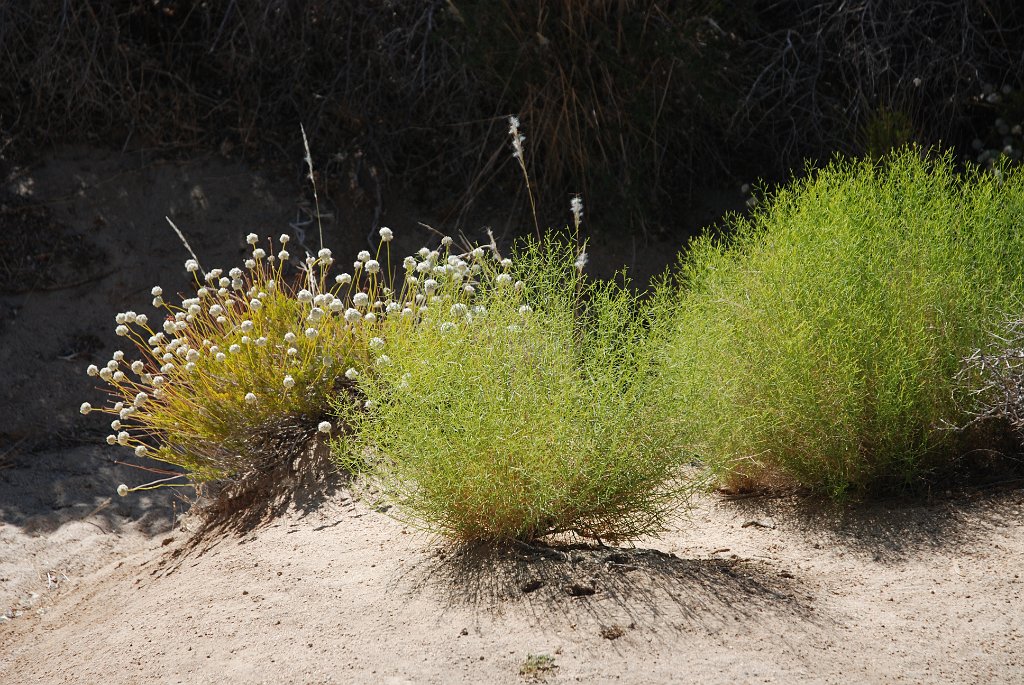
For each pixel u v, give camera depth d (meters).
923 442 3.94
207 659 2.86
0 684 3.21
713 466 3.72
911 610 2.95
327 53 7.89
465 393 3.32
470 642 2.76
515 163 7.57
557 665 2.60
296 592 3.28
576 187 7.45
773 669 2.56
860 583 3.18
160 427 4.83
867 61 7.46
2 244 7.16
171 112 7.91
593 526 3.42
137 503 5.45
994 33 7.71
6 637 3.87
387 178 7.71
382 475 3.57
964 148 7.55
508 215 7.55
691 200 7.76
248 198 7.63
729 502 4.18
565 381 3.36
